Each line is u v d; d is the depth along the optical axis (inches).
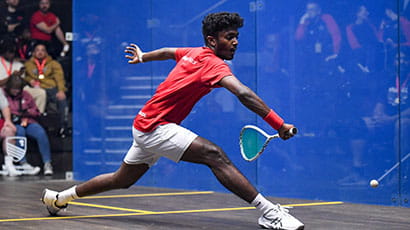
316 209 227.3
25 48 377.7
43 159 373.1
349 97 246.4
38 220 198.4
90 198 261.6
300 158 262.7
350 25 245.6
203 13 298.8
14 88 375.9
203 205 238.2
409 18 228.2
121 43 340.2
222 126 291.9
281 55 269.3
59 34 375.2
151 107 184.4
